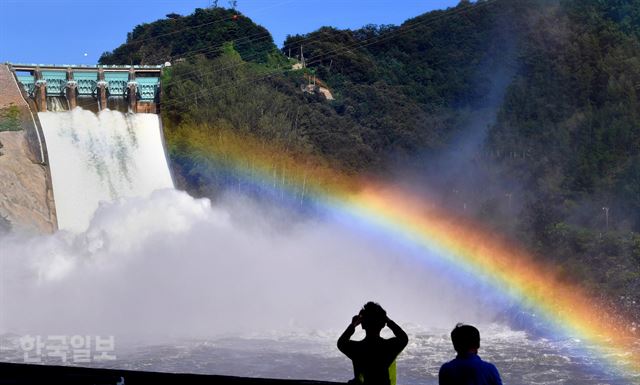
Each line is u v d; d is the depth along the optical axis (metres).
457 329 19.67
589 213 119.88
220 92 172.12
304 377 56.00
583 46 176.38
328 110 188.25
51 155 145.88
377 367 20.59
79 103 165.88
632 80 162.88
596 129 143.00
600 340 76.81
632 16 196.88
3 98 151.75
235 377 19.11
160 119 165.38
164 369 58.34
